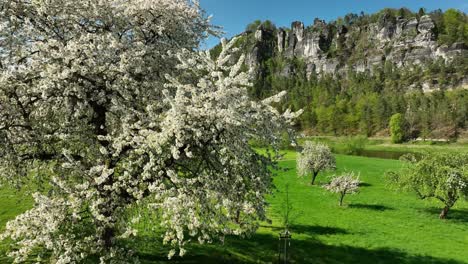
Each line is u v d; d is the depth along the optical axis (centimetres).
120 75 1555
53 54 1422
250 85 1388
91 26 1722
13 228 1226
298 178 5025
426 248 2567
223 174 1462
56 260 1320
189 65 1550
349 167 6325
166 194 1366
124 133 1398
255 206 1462
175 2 1802
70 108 1527
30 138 1487
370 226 3022
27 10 1557
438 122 16362
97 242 1363
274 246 2395
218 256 2106
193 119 1323
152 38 1808
